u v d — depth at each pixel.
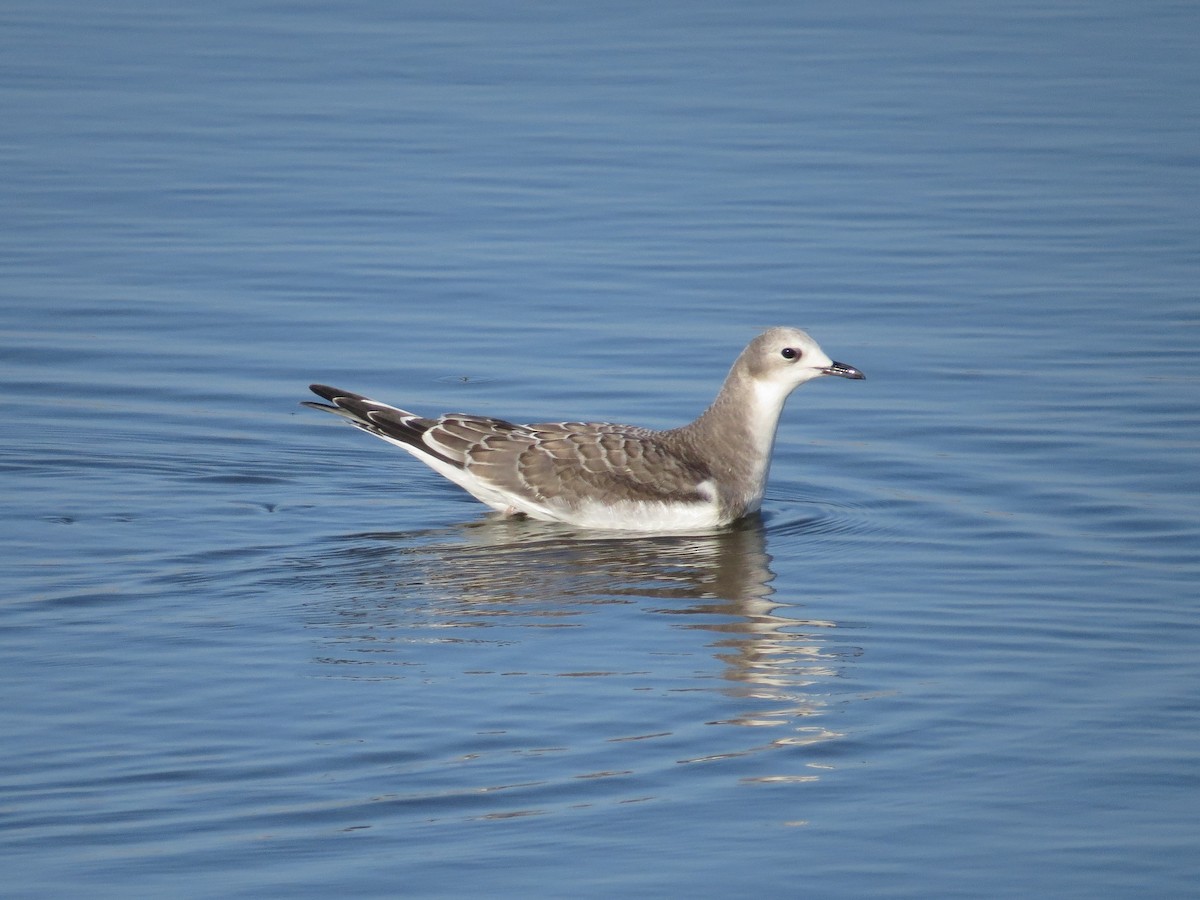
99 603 14.06
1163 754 11.55
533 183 27.12
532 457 16.55
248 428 18.70
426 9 37.09
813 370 16.33
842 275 23.48
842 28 36.16
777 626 13.85
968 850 10.37
